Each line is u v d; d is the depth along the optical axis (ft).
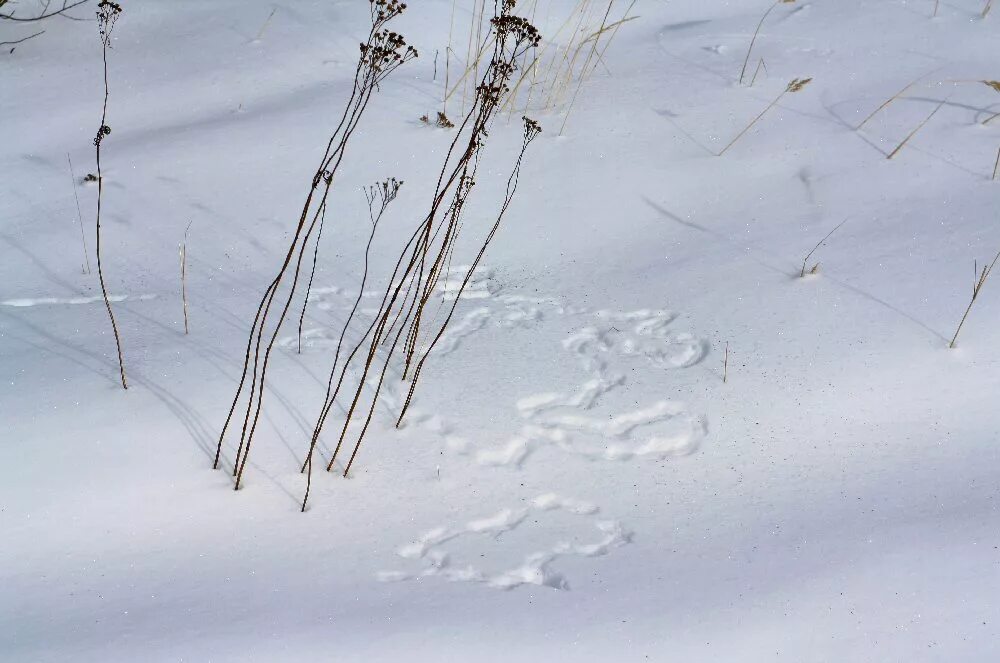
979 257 12.54
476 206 14.61
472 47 19.04
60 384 10.61
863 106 16.25
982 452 9.75
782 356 11.28
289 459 9.80
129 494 9.17
